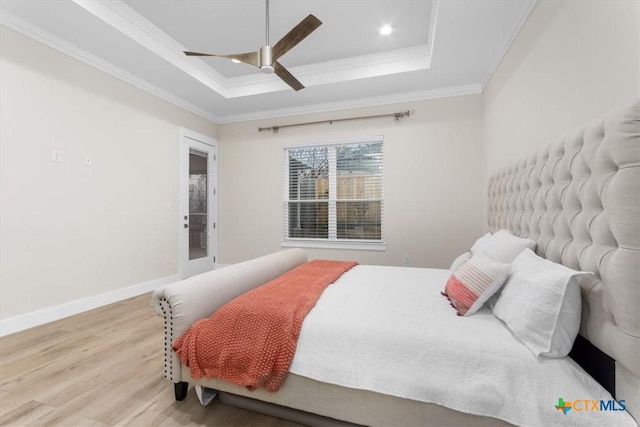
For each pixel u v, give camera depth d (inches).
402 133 163.2
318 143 179.3
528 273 53.7
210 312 66.1
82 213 119.1
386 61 139.7
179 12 110.7
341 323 54.3
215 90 159.8
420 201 160.6
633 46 47.5
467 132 152.0
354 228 175.2
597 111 57.1
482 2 90.4
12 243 97.7
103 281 127.2
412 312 59.5
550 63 76.4
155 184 154.2
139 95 145.1
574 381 41.4
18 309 98.9
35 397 63.4
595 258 45.4
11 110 97.5
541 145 80.7
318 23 83.4
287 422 57.2
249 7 108.2
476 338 48.1
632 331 37.5
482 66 130.5
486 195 143.3
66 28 104.7
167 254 161.2
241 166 197.0
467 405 43.4
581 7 62.3
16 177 98.7
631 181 38.8
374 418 49.4
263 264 91.0
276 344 53.9
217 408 61.0
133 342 90.3
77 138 117.4
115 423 56.1
